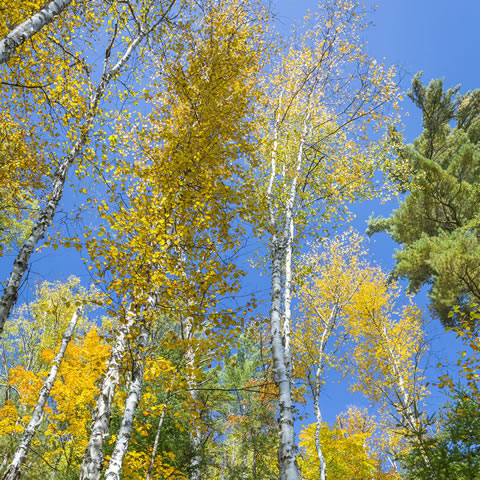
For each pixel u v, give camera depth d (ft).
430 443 19.48
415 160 42.32
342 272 39.58
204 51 24.23
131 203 18.28
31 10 17.43
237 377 41.29
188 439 26.81
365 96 26.40
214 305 17.21
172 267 16.56
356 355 42.57
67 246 15.07
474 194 40.29
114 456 14.14
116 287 16.08
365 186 31.73
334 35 27.17
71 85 20.59
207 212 18.76
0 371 33.50
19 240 28.60
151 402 24.97
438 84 53.78
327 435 38.01
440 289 34.30
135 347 16.83
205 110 22.34
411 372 38.14
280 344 18.04
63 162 17.89
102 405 17.75
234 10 24.50
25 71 20.34
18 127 22.89
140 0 21.42
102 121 20.53
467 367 20.84
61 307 35.68
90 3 22.08
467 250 33.83
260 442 30.32
